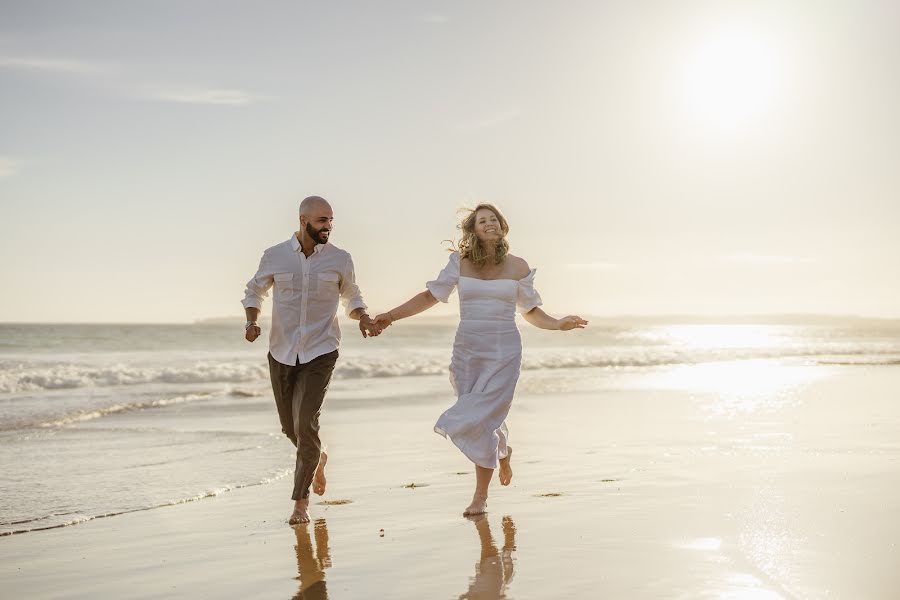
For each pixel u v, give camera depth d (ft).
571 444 24.99
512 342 15.98
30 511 16.75
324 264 16.19
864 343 154.40
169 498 17.99
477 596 10.39
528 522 14.42
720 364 79.61
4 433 29.66
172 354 100.83
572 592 10.28
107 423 33.27
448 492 18.15
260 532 14.67
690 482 17.49
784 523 13.17
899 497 15.08
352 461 23.09
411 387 53.21
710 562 11.21
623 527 13.62
